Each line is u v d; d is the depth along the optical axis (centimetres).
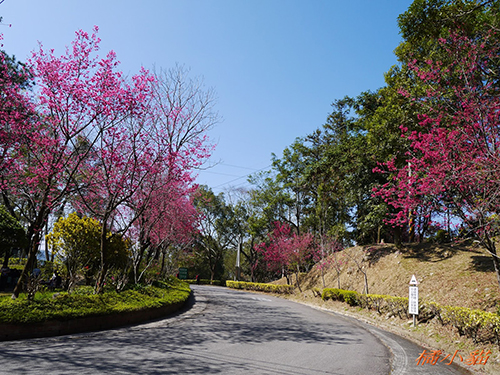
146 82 1256
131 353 647
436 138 826
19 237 1547
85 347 679
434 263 1855
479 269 1523
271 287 3309
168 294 1556
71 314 827
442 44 923
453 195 843
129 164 1305
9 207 1919
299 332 1052
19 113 1060
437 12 987
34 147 1087
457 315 919
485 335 819
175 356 644
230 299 2250
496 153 734
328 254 2639
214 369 571
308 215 3494
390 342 975
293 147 3491
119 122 1219
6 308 758
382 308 1520
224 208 4872
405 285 1802
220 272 5972
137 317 1062
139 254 1644
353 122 3186
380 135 1825
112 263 1488
